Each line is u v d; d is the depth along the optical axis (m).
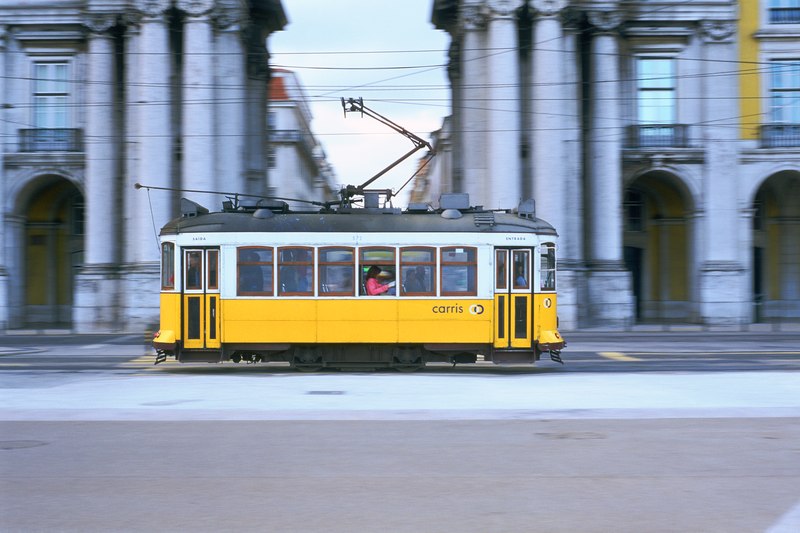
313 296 29.72
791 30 59.38
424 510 11.05
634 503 11.38
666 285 66.94
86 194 59.38
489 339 29.72
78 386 24.12
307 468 13.39
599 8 58.19
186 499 11.59
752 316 59.53
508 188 56.97
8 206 60.19
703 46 59.88
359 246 29.80
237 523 10.48
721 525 10.40
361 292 29.75
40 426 16.95
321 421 17.52
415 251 29.84
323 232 29.84
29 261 67.00
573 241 57.53
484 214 30.45
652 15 59.09
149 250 56.16
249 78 66.44
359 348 30.12
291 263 29.77
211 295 29.84
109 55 58.72
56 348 42.06
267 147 68.00
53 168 60.25
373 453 14.48
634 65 60.31
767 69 59.69
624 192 65.31
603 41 58.72
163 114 57.09
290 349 30.28
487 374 29.09
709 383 24.41
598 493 11.89
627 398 21.17
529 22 59.09
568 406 19.78
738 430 16.50
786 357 35.75
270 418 17.86
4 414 18.45
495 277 29.94
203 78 57.09
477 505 11.27
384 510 11.05
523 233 30.12
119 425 17.06
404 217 30.27
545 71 57.19
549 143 56.97
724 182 59.31
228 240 29.80
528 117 59.28
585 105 60.91
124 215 58.78
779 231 66.00
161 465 13.61
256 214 30.17
